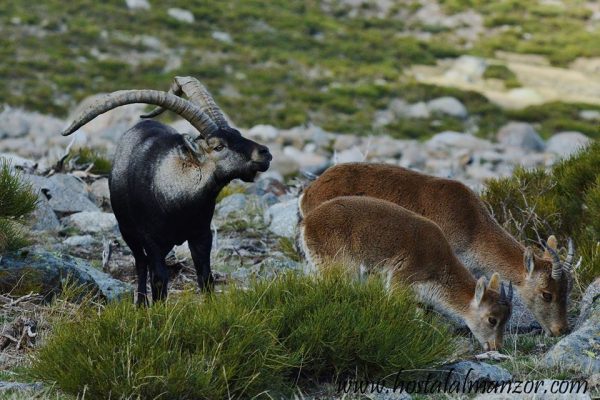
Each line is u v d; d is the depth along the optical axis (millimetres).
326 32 111500
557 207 26109
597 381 16125
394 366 16453
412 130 77688
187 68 91062
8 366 17188
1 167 23969
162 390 15016
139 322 16219
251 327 16047
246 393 15656
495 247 22156
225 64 95125
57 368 15609
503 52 108125
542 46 108812
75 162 34750
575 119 82312
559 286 20547
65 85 82562
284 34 107562
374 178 22969
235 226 29562
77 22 101438
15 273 20109
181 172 18203
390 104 85812
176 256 24516
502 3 124438
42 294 20109
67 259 22094
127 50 96188
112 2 109500
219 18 110875
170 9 110688
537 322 21609
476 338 19828
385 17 120625
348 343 16469
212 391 15164
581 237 24625
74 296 20172
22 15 100562
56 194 29578
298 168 56562
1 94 77938
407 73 98250
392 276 20141
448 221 22344
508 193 26453
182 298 17719
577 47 107875
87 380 15188
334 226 20438
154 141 18719
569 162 28297
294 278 18234
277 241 28266
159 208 18312
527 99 89750
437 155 66875
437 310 20141
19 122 67625
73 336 16219
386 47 106562
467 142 71062
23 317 18641
